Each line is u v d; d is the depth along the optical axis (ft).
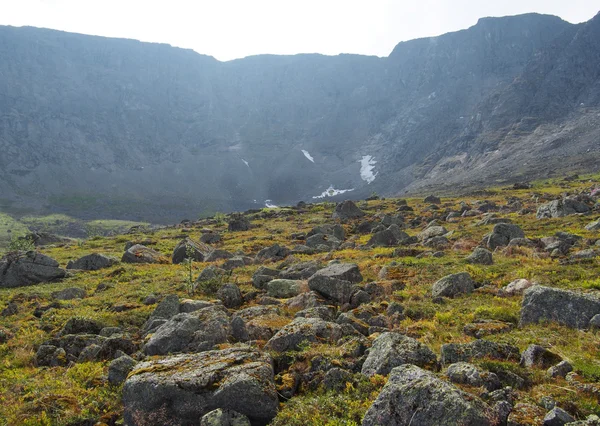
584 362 38.32
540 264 81.46
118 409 42.63
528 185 457.27
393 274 86.69
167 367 41.06
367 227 219.00
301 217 349.82
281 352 47.57
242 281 100.07
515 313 55.16
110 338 60.29
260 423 35.78
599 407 30.68
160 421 36.42
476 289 70.08
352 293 74.13
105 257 165.48
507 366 37.27
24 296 112.57
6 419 42.70
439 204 361.10
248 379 36.42
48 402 44.27
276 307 70.54
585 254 82.28
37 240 335.88
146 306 86.84
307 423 33.09
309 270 94.48
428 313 60.54
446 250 116.06
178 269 141.08
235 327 58.90
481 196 416.26
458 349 40.63
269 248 144.77
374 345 42.75
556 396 32.53
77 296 109.40
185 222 450.30
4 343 71.46
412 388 29.99
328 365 41.37
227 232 289.12
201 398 36.37
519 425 28.32
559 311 49.11
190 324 57.11
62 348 62.75
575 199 181.98
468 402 29.01
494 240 112.78
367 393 35.96
